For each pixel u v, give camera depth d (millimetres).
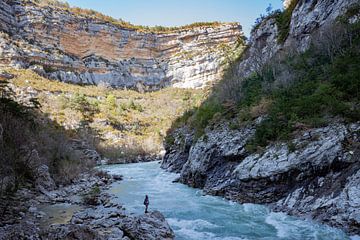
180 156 48156
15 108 37469
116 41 155500
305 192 20625
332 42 32156
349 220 16500
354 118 21000
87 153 64500
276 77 36406
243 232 17375
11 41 110688
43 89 96000
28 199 24828
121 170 53625
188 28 170250
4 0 122500
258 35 58062
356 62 26172
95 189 31406
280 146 23750
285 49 44781
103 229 16406
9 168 25281
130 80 148750
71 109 90312
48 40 130500
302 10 46125
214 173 30422
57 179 33250
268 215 20656
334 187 18938
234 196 25688
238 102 37250
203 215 21297
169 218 20672
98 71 139125
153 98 131500
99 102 107375
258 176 23672
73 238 13898
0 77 90688
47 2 148250
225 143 30219
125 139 86250
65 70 125812
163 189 32812
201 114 44844
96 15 169875
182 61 153750
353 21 34062
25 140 32531
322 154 20500
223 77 62188
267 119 27875
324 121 22297
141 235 15625
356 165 18641
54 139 42594
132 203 25828
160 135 91188
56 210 22703
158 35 167375
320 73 30250
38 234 14438
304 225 17922
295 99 26750
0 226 17547
